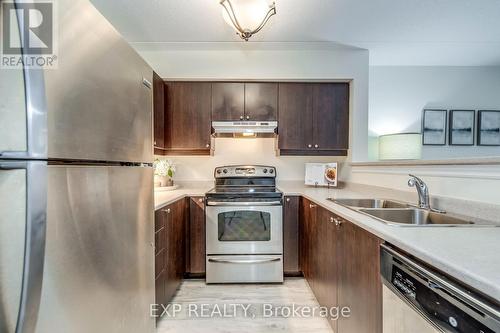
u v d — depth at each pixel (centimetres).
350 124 275
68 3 72
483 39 244
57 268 69
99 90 87
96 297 85
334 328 162
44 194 64
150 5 190
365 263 118
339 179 303
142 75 125
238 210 243
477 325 60
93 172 84
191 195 252
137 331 117
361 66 270
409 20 210
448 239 91
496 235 96
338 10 196
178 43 251
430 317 74
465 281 63
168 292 200
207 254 244
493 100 317
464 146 315
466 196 133
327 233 174
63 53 70
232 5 161
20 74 61
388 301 98
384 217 155
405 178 184
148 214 131
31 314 62
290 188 286
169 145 274
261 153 312
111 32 94
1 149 60
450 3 189
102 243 89
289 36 237
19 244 61
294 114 277
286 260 255
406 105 315
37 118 62
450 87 315
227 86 275
